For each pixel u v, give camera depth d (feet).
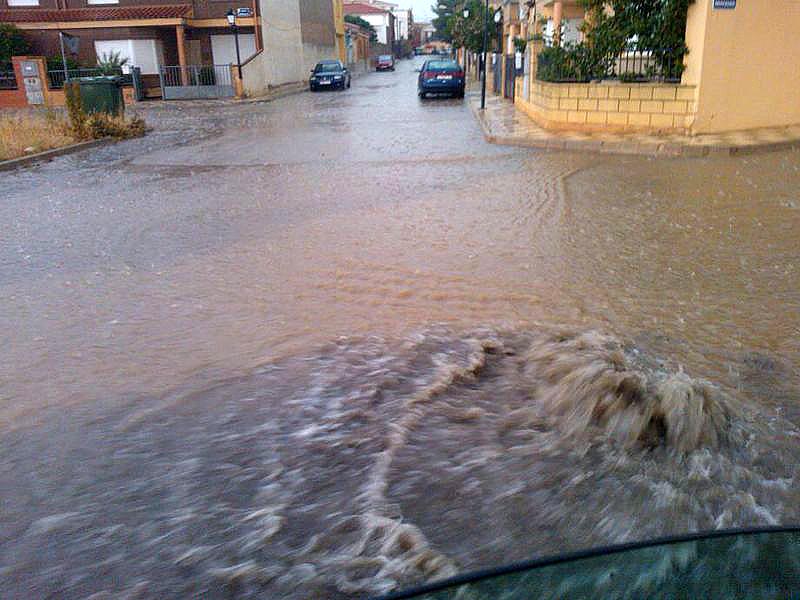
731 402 11.55
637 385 11.12
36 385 13.05
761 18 42.68
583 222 23.89
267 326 15.53
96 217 27.17
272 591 7.79
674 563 4.34
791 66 44.78
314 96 106.52
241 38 109.29
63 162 44.16
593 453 10.40
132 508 9.41
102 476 10.16
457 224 23.94
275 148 47.06
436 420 11.45
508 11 97.71
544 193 28.99
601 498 9.32
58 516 9.27
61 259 21.33
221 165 40.32
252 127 62.90
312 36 140.97
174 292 17.95
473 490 9.57
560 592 4.12
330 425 11.38
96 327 15.79
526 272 18.72
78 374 13.44
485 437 10.93
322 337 14.85
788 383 12.32
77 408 12.15
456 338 14.60
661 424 10.68
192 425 11.51
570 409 11.41
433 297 17.02
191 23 105.50
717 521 8.81
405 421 11.37
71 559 8.45
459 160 38.83
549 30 71.10
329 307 16.56
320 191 30.71
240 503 9.45
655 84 44.16
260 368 13.50
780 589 4.11
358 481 9.86
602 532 8.64
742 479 9.68
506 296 16.94
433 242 21.79
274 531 8.82
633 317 15.47
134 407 12.15
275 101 97.86
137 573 8.17
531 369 13.07
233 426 11.44
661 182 31.19
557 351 13.29
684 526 8.72
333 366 13.48
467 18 135.64
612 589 4.12
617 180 31.83
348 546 8.48
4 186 35.35
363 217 25.34
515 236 22.25
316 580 7.92
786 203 26.27
